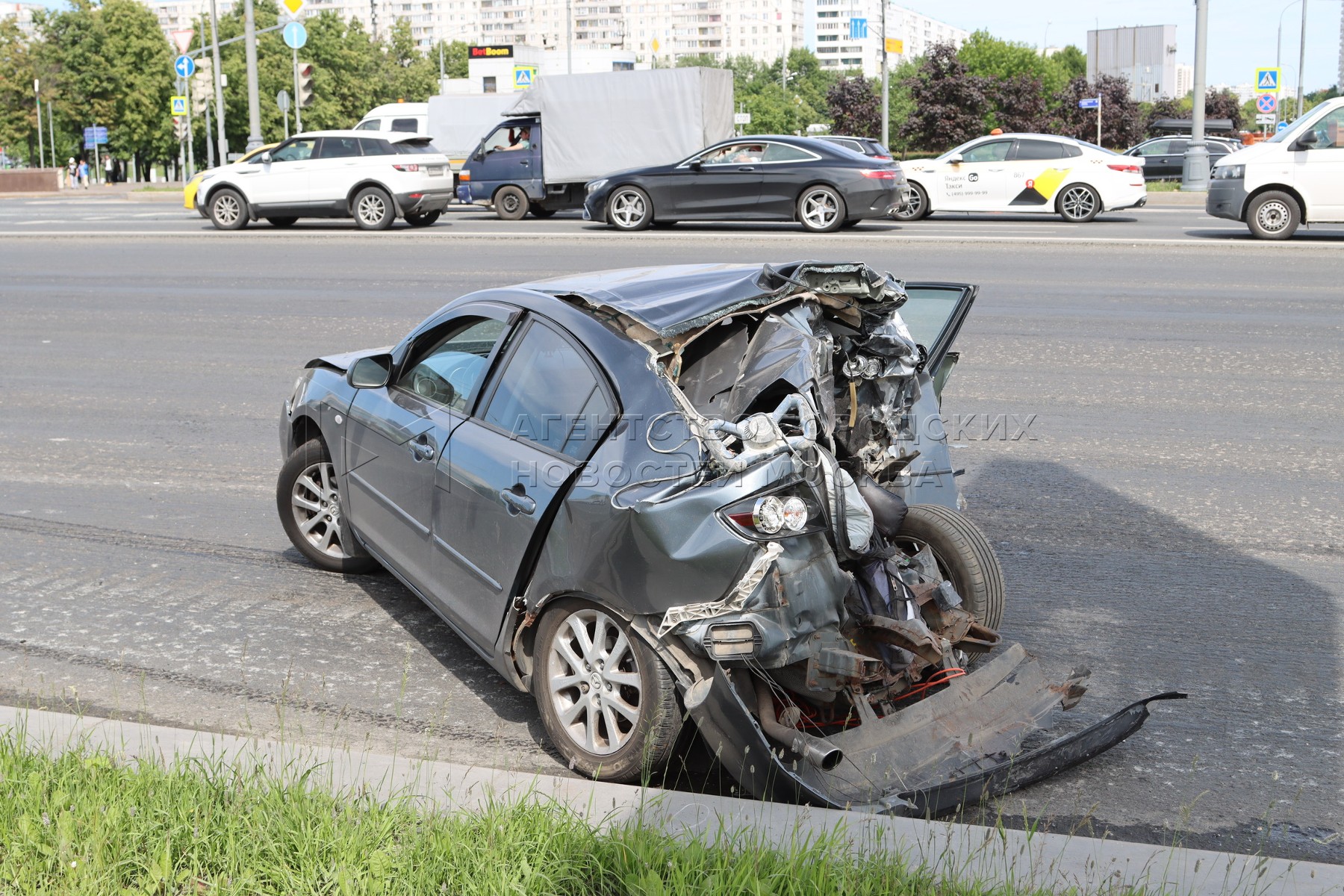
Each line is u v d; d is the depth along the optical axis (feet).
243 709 15.21
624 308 13.93
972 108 160.76
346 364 19.88
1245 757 13.98
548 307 15.01
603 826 11.32
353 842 10.70
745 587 11.98
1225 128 176.76
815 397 13.14
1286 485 24.50
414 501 16.39
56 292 51.44
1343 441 27.61
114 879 10.43
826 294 14.23
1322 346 36.76
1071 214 75.77
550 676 13.66
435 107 106.73
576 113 83.71
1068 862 10.80
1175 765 13.80
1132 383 33.06
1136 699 15.46
